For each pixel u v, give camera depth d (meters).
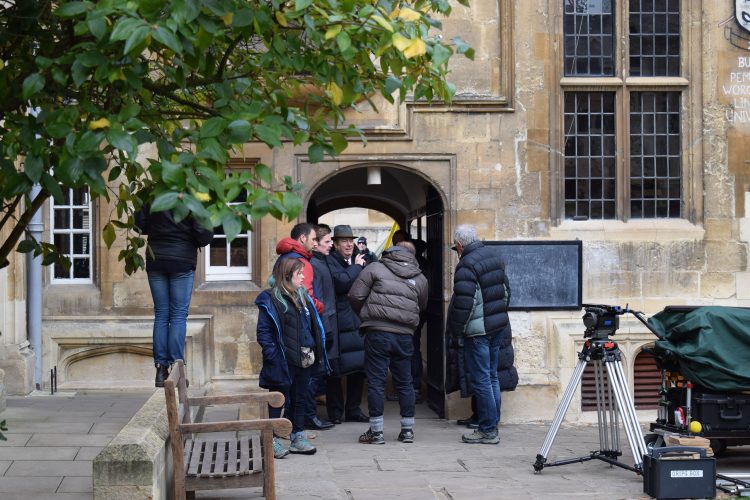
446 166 11.48
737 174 11.87
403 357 9.55
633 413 8.13
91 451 7.30
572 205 11.84
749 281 11.80
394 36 4.67
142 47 4.17
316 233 10.26
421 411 12.02
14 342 10.49
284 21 4.95
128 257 6.08
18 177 4.43
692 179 11.87
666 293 11.70
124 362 11.08
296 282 8.48
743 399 8.66
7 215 5.03
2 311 10.40
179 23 4.20
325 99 5.75
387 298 9.43
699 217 11.84
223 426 5.80
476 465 8.66
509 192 11.52
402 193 14.89
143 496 5.17
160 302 8.38
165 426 6.05
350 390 10.89
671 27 12.02
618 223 11.80
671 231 11.71
